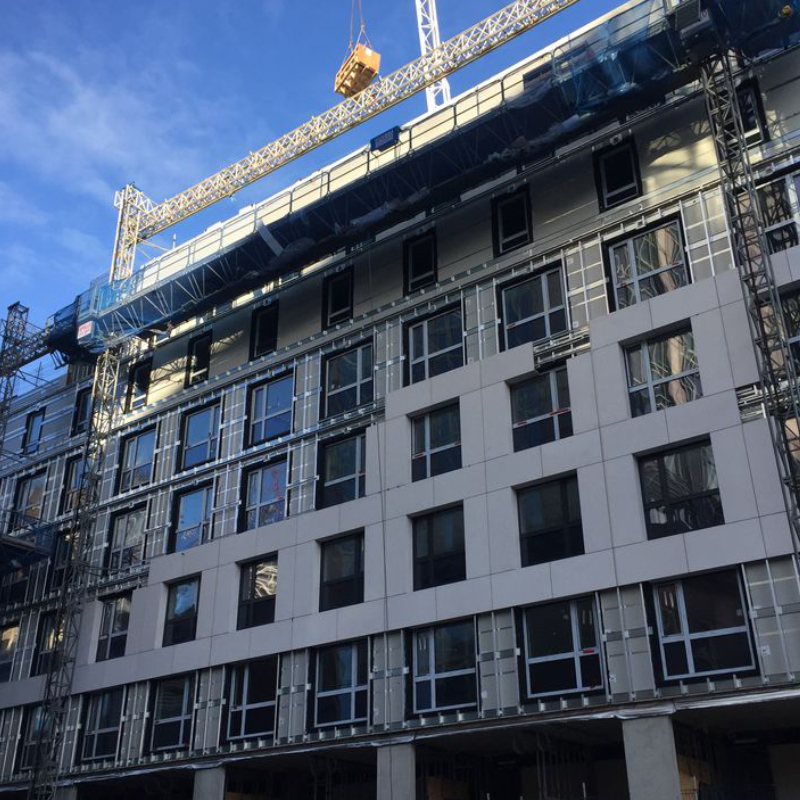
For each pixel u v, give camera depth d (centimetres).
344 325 3266
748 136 2550
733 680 2089
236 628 3086
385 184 3122
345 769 2803
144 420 3794
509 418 2697
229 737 2928
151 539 3506
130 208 5250
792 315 2334
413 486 2806
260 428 3384
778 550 2112
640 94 2733
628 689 2211
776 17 2481
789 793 2264
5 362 4559
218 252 3497
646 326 2514
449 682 2536
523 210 2973
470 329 2903
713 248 2492
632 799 2111
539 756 2398
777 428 2195
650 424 2411
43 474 4212
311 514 3033
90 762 3262
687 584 2244
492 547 2570
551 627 2416
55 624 3625
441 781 2638
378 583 2761
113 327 3922
